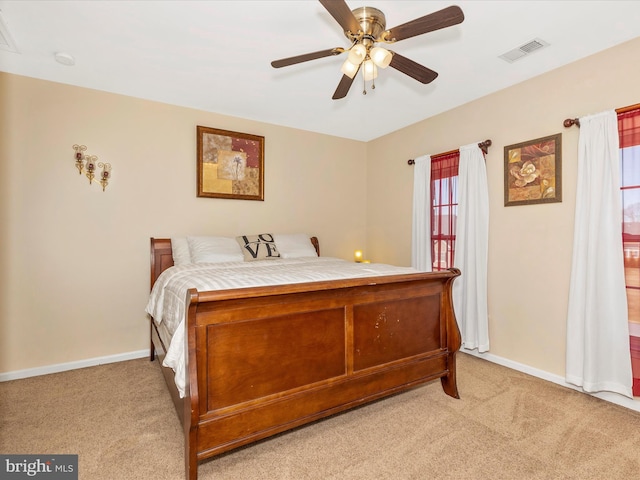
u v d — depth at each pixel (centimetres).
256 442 183
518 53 238
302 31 213
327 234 436
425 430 194
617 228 223
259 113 359
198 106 339
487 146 306
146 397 235
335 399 186
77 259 292
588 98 242
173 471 160
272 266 288
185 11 193
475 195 311
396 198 417
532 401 229
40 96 277
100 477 156
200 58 246
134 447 178
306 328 176
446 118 350
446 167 345
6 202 266
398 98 319
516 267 288
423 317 224
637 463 166
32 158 274
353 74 189
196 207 346
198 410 145
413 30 159
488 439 185
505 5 188
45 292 280
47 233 280
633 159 219
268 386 165
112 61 251
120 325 310
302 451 175
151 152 323
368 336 199
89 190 296
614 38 220
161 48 233
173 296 208
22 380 263
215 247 321
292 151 407
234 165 364
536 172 272
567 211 254
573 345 245
